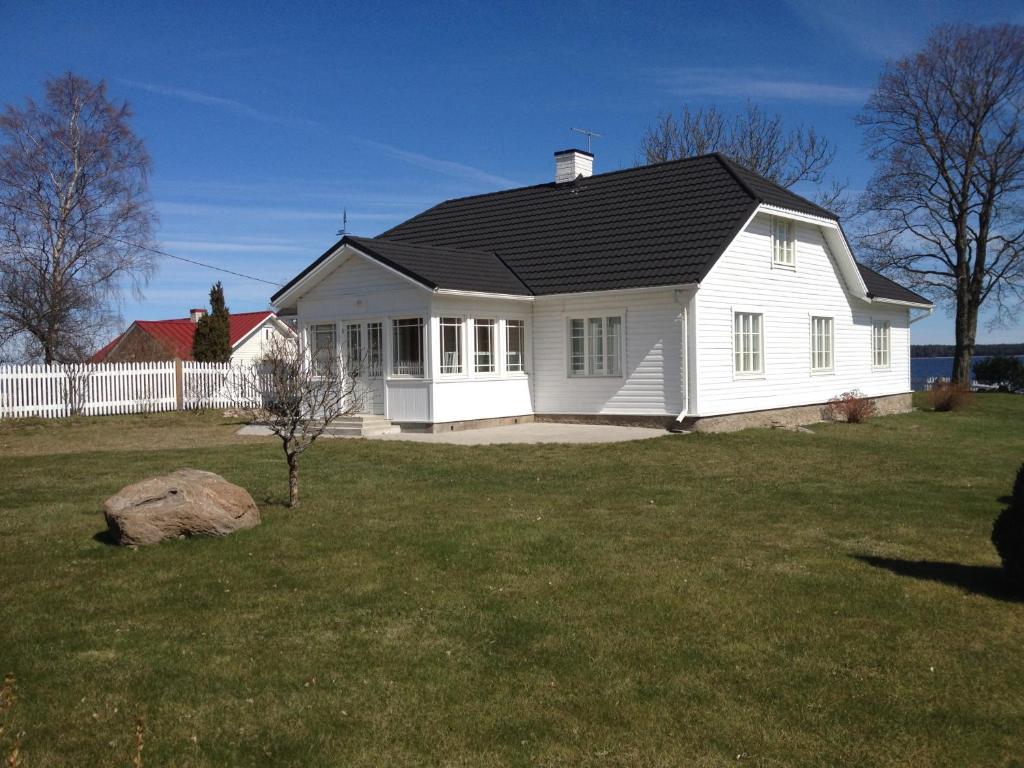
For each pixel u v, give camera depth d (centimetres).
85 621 674
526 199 2603
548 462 1488
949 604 716
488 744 492
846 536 947
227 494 941
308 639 638
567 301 2091
